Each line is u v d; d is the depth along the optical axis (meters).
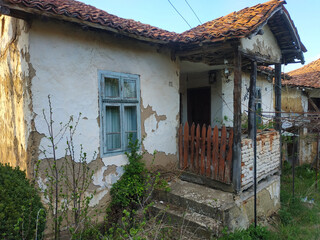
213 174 4.38
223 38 3.75
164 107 4.89
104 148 3.95
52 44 3.27
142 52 4.43
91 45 3.70
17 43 3.46
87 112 3.69
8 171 3.01
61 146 3.41
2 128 4.91
